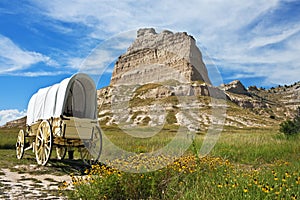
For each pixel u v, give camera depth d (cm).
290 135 1650
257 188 437
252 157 1008
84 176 768
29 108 1052
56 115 852
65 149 1035
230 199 422
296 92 12469
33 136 1018
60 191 587
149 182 511
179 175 538
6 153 1245
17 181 683
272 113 9244
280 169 672
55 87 890
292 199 411
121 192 500
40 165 898
